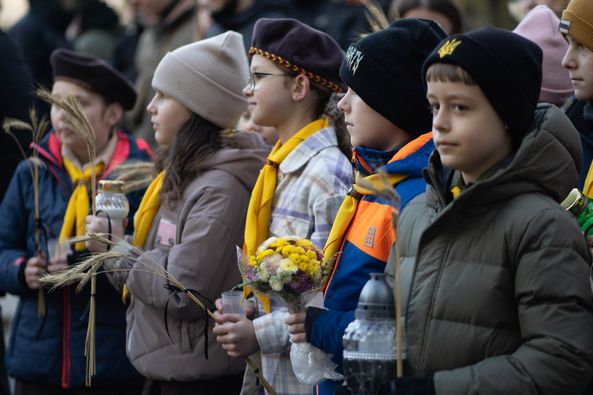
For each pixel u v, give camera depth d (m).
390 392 6.49
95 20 21.53
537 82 6.63
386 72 7.89
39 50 18.75
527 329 6.30
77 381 11.35
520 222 6.38
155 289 9.66
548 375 6.18
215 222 9.73
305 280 7.54
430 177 6.88
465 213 6.58
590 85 7.98
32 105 14.40
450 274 6.56
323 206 8.84
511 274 6.42
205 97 10.31
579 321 6.22
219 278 9.71
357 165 8.13
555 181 6.53
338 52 9.54
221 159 10.03
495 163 6.66
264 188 9.30
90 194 11.60
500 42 6.50
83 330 11.38
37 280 11.41
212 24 17.14
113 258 9.49
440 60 6.52
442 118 6.55
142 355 9.90
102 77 11.80
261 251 7.70
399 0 13.18
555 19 10.03
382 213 7.64
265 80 9.43
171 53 10.48
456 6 13.10
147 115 16.31
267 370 9.03
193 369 9.65
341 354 7.32
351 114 8.10
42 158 11.87
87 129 10.78
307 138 9.25
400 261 7.03
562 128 6.60
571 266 6.27
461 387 6.29
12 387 15.48
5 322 18.77
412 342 6.66
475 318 6.43
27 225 11.98
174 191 10.05
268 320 8.55
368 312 6.77
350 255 7.78
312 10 16.34
